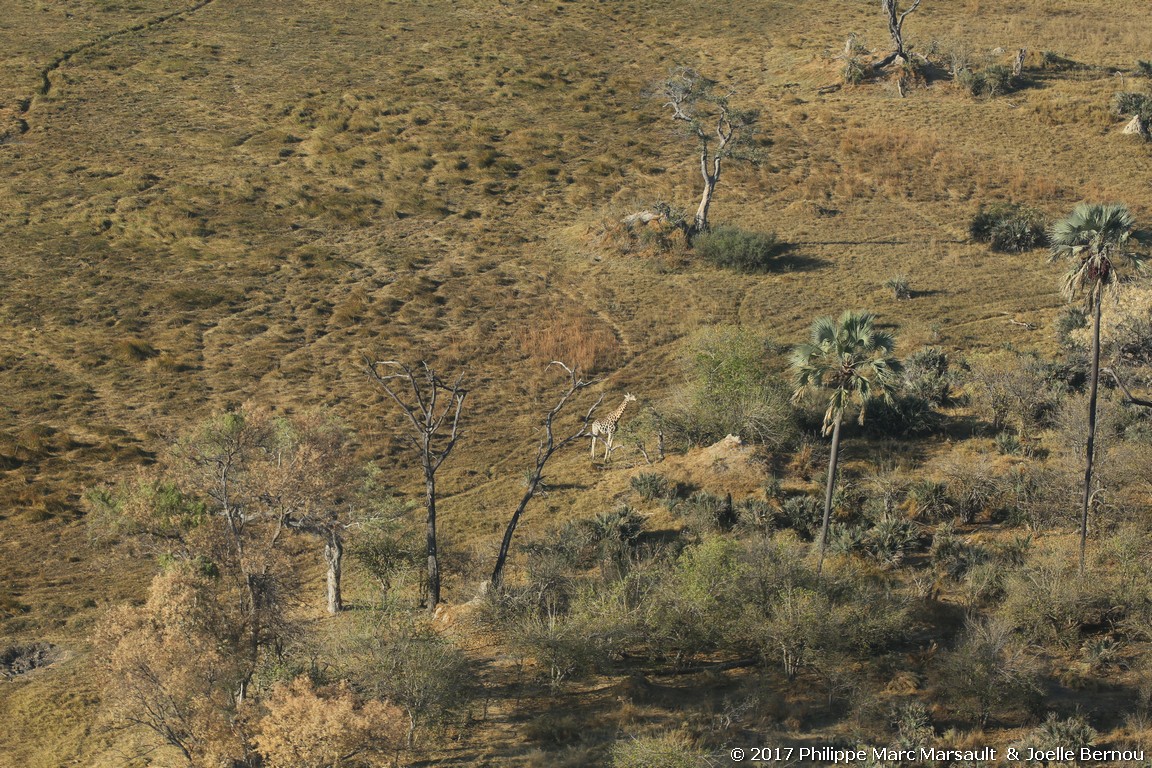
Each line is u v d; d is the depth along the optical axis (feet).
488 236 221.05
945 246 211.82
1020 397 134.41
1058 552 94.68
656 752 66.18
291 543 87.45
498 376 169.27
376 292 197.06
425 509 127.44
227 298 193.16
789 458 130.41
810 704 77.30
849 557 101.60
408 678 73.26
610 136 269.23
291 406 156.87
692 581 86.17
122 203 225.56
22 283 194.08
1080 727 68.95
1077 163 243.19
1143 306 149.07
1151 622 82.53
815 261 207.21
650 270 205.16
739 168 247.91
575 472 135.54
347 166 248.73
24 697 86.99
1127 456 108.99
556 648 80.94
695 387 141.28
